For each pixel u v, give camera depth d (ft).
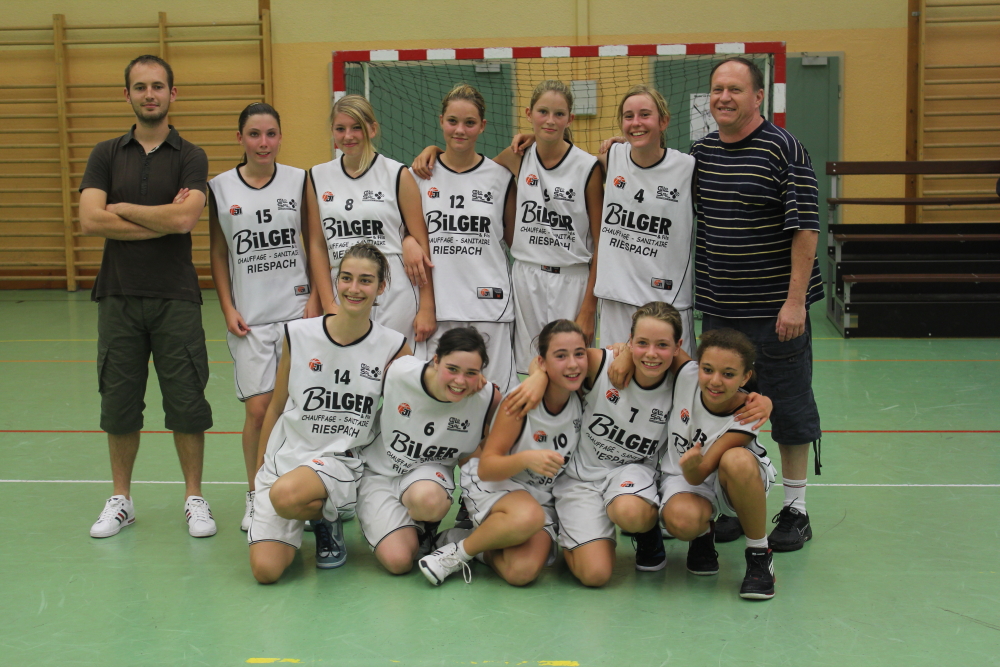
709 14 28.30
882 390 16.56
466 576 8.67
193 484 10.36
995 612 7.84
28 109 29.96
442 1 28.84
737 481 7.95
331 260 10.38
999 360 19.02
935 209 28.96
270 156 10.13
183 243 10.01
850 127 28.63
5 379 17.95
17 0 29.45
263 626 7.66
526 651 7.17
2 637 7.48
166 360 9.99
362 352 9.04
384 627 7.63
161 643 7.36
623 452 9.00
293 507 8.48
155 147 9.88
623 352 8.70
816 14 28.19
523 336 10.91
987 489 11.14
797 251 9.04
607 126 27.86
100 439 13.78
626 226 10.07
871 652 7.13
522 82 27.20
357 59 16.90
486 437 9.16
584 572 8.43
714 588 8.46
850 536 9.73
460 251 10.52
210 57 29.53
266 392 10.27
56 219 30.17
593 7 28.45
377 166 10.33
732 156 9.32
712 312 9.65
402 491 8.99
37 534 9.94
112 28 29.40
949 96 28.14
